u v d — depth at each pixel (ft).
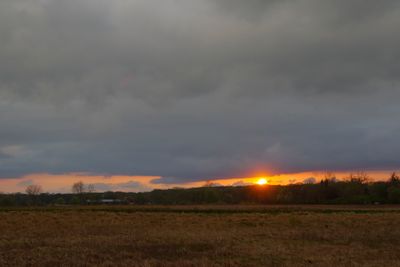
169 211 178.91
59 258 56.85
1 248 66.85
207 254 62.13
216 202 425.69
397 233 92.43
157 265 52.39
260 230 99.30
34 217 131.13
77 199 442.50
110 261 54.60
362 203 350.84
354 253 64.34
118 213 155.33
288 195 405.39
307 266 52.75
